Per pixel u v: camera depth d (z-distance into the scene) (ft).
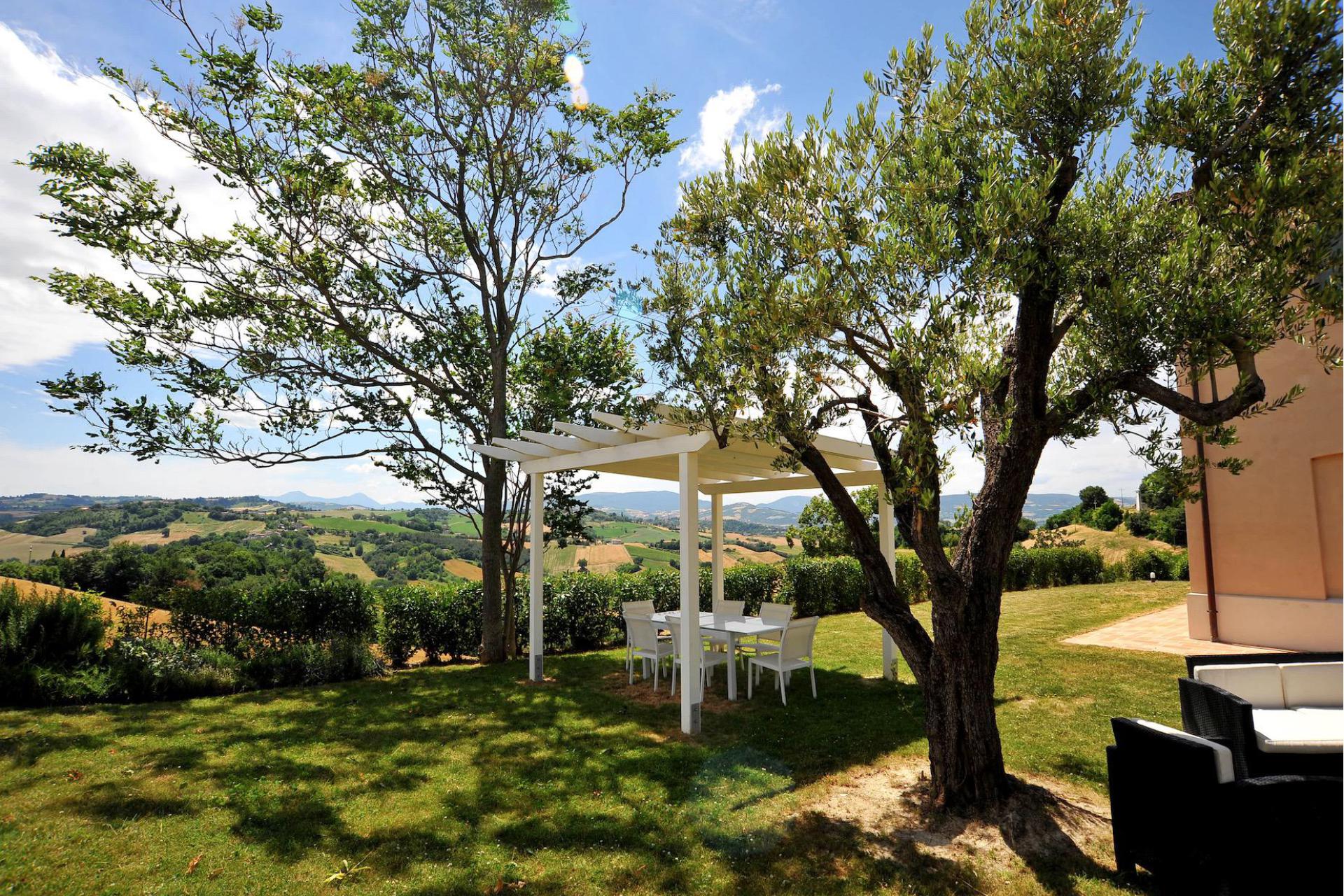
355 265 35.27
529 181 37.55
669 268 17.07
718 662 25.98
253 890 11.93
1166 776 11.30
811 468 15.64
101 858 12.97
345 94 32.45
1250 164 11.16
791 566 47.47
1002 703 22.15
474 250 36.45
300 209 32.78
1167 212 12.60
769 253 14.42
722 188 15.92
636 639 28.12
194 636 29.60
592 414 22.26
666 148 38.58
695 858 12.94
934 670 14.60
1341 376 24.58
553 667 32.50
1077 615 38.86
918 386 12.41
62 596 27.04
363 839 13.85
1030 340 13.38
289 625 31.37
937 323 12.16
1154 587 47.62
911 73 14.21
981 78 13.65
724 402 15.24
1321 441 25.11
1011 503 14.14
